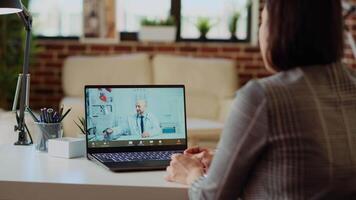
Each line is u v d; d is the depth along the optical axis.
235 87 4.98
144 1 5.35
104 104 1.84
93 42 5.31
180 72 4.98
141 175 1.57
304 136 1.05
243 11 5.39
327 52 1.10
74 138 1.90
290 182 1.06
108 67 4.95
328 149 1.06
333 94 1.10
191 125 4.35
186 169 1.48
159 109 1.88
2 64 4.81
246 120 1.07
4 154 1.86
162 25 5.29
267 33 1.13
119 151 1.83
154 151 1.85
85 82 4.89
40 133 1.92
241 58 5.32
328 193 1.07
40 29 5.30
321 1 1.08
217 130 4.31
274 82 1.08
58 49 5.29
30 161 1.75
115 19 5.30
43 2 5.29
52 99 5.32
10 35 4.85
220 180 1.12
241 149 1.08
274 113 1.05
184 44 5.32
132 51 5.32
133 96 1.87
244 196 1.15
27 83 2.14
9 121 2.29
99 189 1.45
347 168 1.07
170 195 1.43
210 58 5.11
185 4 5.38
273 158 1.07
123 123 1.85
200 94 4.95
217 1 5.38
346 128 1.09
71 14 5.33
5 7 2.02
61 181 1.48
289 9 1.08
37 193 1.47
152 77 5.04
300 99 1.06
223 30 5.40
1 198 1.49
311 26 1.08
